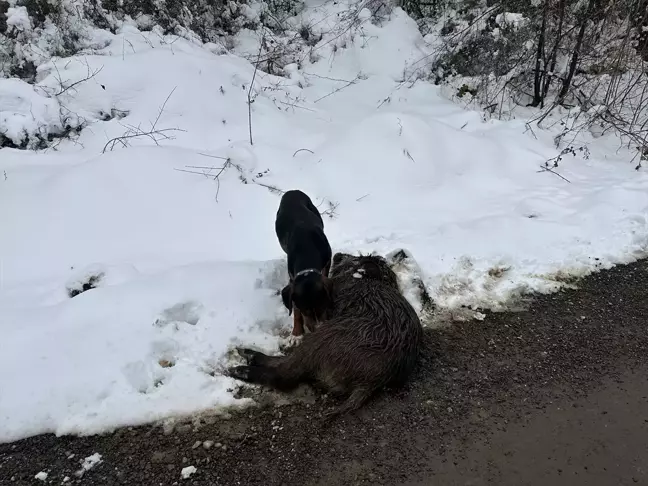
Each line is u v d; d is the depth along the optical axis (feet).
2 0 17.12
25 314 9.55
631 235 12.71
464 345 9.89
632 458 7.83
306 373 8.80
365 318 8.84
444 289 11.13
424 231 12.85
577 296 11.18
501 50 19.81
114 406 8.18
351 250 11.85
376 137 15.61
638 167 15.88
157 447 7.74
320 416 8.38
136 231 12.20
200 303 10.06
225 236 12.39
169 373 8.82
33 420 7.91
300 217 10.14
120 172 13.26
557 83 20.03
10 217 12.04
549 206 13.85
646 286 11.47
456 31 21.11
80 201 12.58
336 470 7.54
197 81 16.92
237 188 13.61
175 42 18.58
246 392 8.72
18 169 13.47
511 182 15.43
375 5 22.68
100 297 9.80
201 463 7.54
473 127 17.67
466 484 7.39
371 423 8.30
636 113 17.42
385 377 8.58
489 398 8.82
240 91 17.47
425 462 7.70
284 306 10.27
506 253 12.03
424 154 15.51
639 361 9.66
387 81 19.98
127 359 8.79
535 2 19.38
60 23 17.56
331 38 21.86
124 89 16.25
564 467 7.67
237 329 9.75
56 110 14.93
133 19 19.34
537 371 9.39
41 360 8.67
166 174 13.58
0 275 10.86
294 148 15.66
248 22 22.54
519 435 8.18
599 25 18.65
